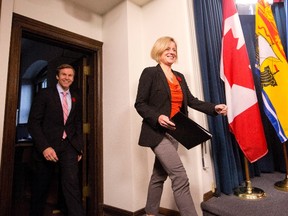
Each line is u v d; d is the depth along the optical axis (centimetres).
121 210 210
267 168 242
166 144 130
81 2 234
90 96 251
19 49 188
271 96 185
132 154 209
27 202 280
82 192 237
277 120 182
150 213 145
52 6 217
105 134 238
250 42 250
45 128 187
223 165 189
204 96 195
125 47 225
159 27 223
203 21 206
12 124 177
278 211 149
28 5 201
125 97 220
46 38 214
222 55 198
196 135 130
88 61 261
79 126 208
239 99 184
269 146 241
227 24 198
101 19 259
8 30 175
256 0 215
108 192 227
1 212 164
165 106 137
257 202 167
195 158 184
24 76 487
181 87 149
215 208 165
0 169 164
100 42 252
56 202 251
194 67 197
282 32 232
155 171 146
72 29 230
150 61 228
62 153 190
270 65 189
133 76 222
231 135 208
